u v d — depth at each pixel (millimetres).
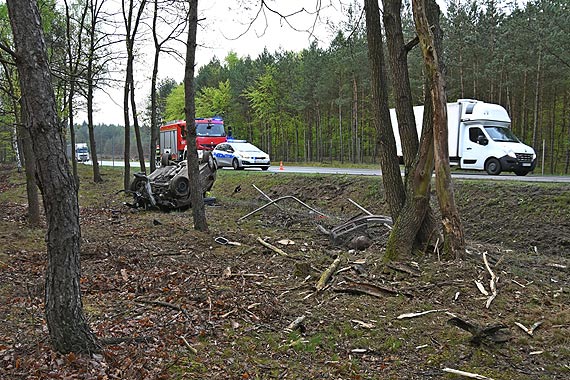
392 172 8953
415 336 5453
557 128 40625
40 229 11672
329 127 50625
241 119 59094
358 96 43375
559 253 10289
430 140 8352
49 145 4242
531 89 36344
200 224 11562
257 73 54344
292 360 4883
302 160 55562
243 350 5047
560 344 5320
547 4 28953
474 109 20375
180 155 30469
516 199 12281
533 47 31469
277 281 7586
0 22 12445
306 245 10242
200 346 5070
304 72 47781
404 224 8352
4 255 8656
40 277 7406
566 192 11727
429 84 8078
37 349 4598
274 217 14055
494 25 35531
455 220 8031
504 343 5285
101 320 5672
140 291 6863
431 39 7941
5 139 27547
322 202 16422
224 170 25016
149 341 5066
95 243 9883
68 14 18344
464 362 4891
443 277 7242
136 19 19281
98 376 4160
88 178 27188
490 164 19516
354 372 4633
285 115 53188
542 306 6430
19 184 24703
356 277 7531
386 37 9008
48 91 4234
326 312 6160
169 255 9133
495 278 7113
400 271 7645
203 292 6730
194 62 11219
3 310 5902
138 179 15914
